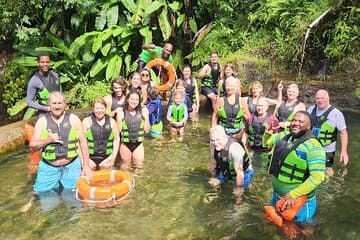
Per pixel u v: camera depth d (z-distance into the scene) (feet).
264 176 17.63
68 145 16.31
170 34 34.73
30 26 33.06
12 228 13.76
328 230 13.50
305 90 29.12
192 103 27.91
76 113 25.34
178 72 35.96
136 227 13.87
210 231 13.60
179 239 13.17
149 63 29.73
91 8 31.63
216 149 16.56
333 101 28.30
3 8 28.81
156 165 19.17
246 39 35.29
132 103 19.02
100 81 31.58
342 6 31.73
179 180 17.46
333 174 17.87
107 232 13.56
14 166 18.93
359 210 14.82
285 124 18.72
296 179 13.43
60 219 14.32
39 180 16.31
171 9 35.58
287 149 13.43
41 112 20.61
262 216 14.43
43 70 20.33
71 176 16.56
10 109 29.53
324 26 32.45
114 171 17.12
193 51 36.55
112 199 15.57
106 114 18.38
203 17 38.93
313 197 13.93
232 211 14.82
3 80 31.42
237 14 38.29
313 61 32.50
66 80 30.60
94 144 18.15
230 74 25.90
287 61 32.91
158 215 14.62
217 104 21.25
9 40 33.24
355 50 30.60
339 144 21.30
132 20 32.37
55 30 32.81
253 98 21.35
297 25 33.06
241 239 13.10
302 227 13.62
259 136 20.26
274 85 30.66
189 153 20.68
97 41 30.99
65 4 29.78
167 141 22.56
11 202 15.47
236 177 16.63
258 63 32.48
